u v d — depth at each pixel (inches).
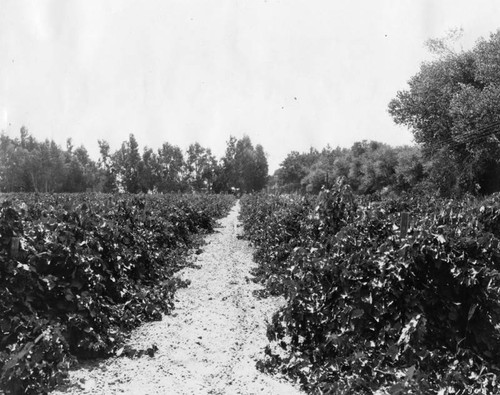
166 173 3782.0
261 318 315.9
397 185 1646.2
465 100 1052.5
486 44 1120.8
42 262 243.8
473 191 1159.6
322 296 243.9
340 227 304.5
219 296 384.8
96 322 246.8
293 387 205.2
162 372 218.5
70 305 239.5
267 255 509.0
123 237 364.2
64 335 228.2
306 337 245.9
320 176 2829.7
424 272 229.3
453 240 232.8
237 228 1167.6
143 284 382.0
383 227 281.0
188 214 864.3
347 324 226.2
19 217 234.2
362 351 213.8
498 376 192.7
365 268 231.6
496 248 237.0
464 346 220.7
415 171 1519.4
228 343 261.6
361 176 2311.8
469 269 219.9
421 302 225.6
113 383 204.8
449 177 1230.3
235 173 3924.7
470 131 1017.5
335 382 196.4
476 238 241.0
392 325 222.4
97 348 231.0
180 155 3895.2
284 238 462.0
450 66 1197.7
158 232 552.7
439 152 1222.3
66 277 249.1
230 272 501.0
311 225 327.3
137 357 238.5
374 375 202.8
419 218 322.3
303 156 4037.9
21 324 207.8
